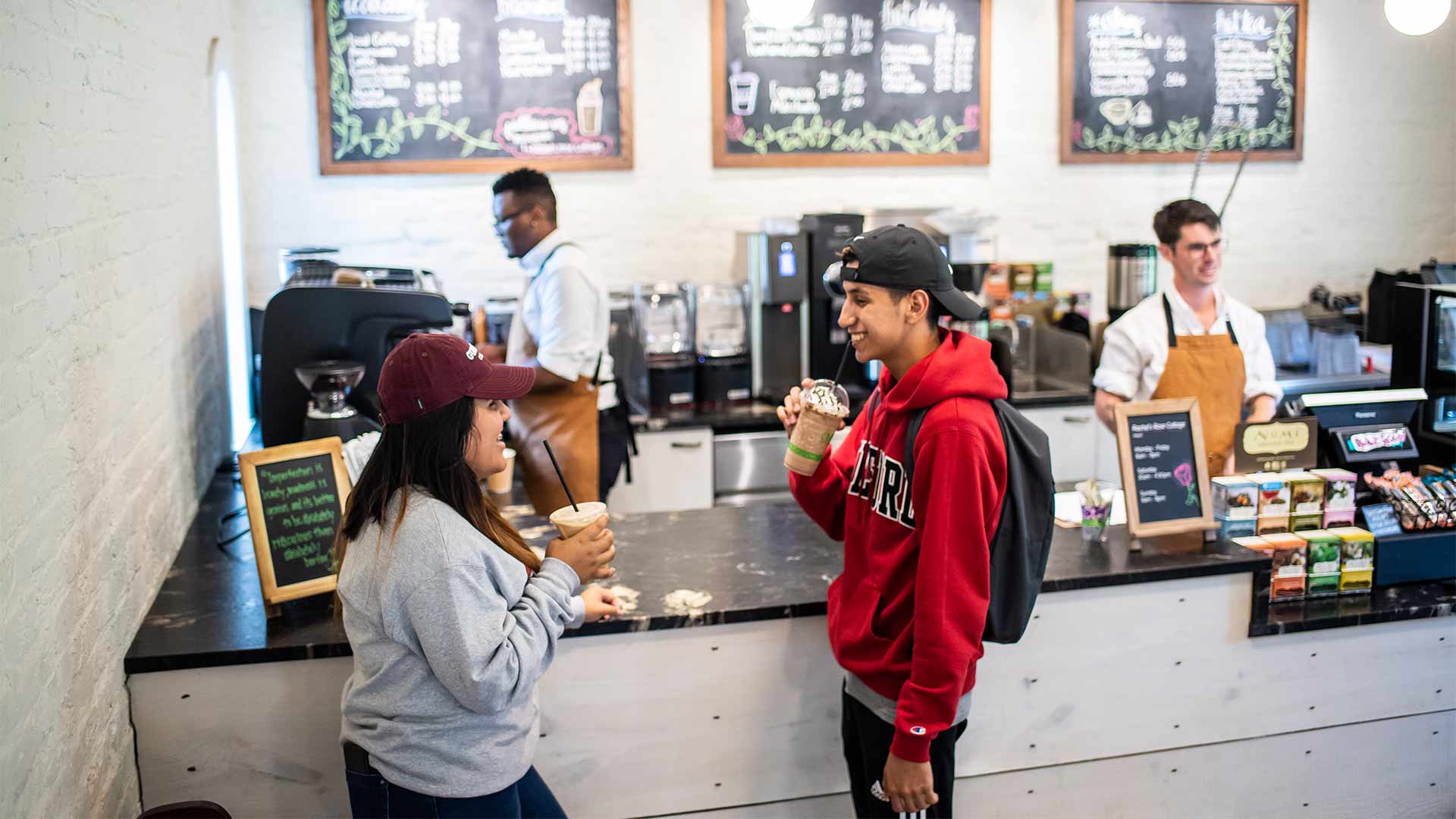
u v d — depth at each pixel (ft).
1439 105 18.08
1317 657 8.50
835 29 16.03
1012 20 16.61
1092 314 17.46
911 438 6.43
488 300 14.85
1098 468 15.30
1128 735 8.27
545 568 6.15
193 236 11.16
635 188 15.94
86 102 6.84
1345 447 9.16
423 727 5.74
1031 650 8.00
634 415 14.55
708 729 7.73
